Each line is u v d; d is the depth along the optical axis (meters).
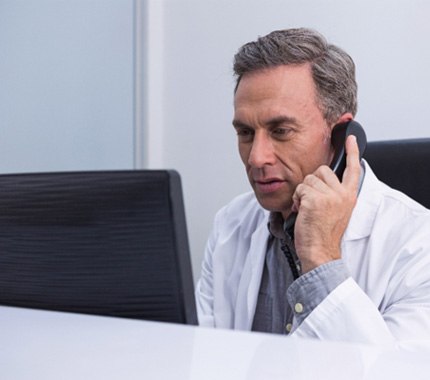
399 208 1.19
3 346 0.49
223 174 2.15
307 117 1.15
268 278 1.28
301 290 1.03
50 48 2.37
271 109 1.13
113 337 0.51
